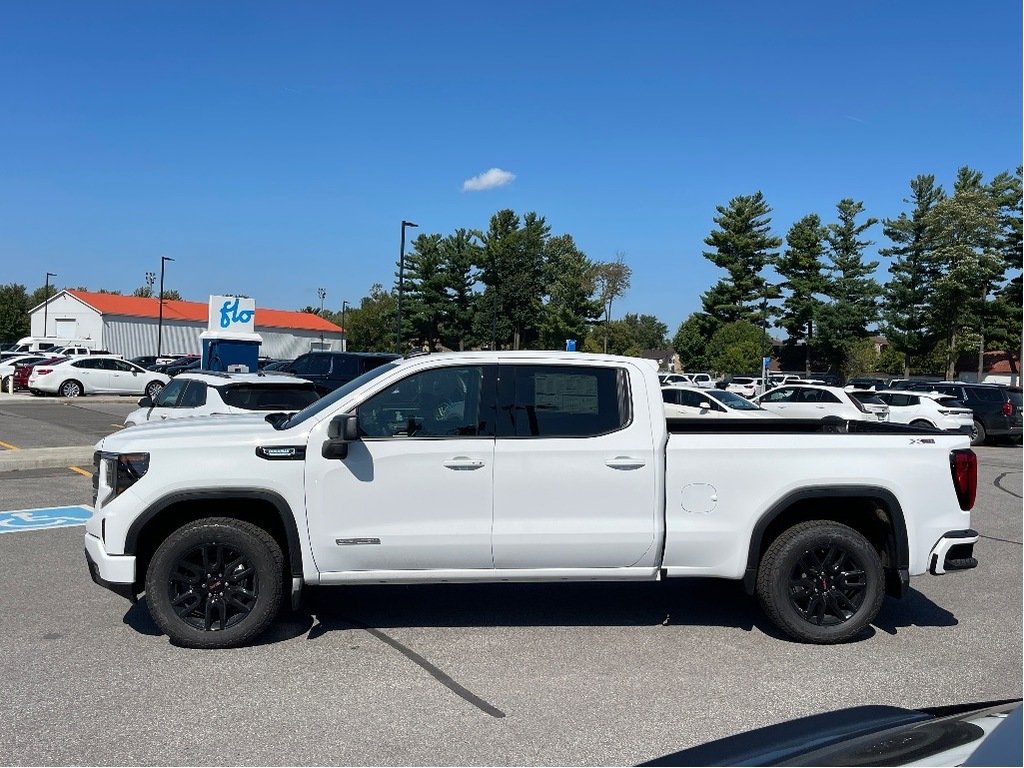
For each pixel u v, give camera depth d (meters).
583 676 4.86
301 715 4.26
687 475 5.42
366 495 5.24
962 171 59.69
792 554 5.44
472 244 80.44
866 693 4.64
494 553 5.32
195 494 5.13
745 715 4.32
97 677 4.71
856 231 65.69
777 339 83.50
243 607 5.24
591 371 5.50
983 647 5.47
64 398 30.38
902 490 5.51
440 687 4.66
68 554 7.61
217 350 27.77
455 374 5.43
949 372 58.91
